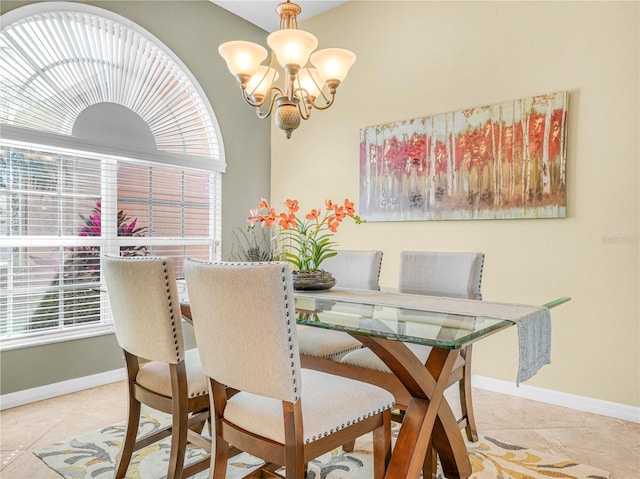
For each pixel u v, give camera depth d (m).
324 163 3.96
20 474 1.92
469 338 1.24
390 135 3.48
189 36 3.67
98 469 1.96
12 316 2.74
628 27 2.54
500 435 2.34
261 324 1.21
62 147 2.88
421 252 2.50
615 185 2.58
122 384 3.13
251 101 2.24
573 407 2.72
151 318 1.64
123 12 3.21
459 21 3.18
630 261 2.54
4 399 2.65
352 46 3.77
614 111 2.58
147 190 3.44
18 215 2.75
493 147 2.98
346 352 2.19
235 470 1.98
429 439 1.59
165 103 3.53
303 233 2.20
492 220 3.02
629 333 2.55
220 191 3.93
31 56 2.78
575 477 1.92
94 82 3.07
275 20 4.14
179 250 3.68
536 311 1.63
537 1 2.86
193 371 1.77
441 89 3.26
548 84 2.81
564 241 2.75
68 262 2.99
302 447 1.24
